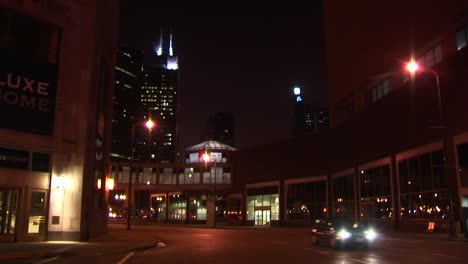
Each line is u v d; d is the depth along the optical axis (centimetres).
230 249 2489
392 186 4884
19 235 2634
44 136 2750
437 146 4134
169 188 9600
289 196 7506
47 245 2470
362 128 5741
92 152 3098
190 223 8931
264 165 8125
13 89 2650
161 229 5578
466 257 1973
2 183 2559
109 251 2273
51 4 2859
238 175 8694
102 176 3606
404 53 5381
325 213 6738
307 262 1786
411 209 4534
